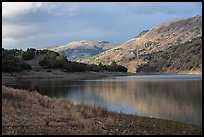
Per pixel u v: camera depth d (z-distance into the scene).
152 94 51.81
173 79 111.38
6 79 103.62
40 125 18.55
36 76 122.44
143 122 23.06
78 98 45.91
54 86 74.56
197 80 99.19
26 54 162.88
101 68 182.50
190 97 45.41
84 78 128.38
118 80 108.12
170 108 34.00
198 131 20.19
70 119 20.97
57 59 156.00
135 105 37.00
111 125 20.83
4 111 21.08
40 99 29.75
